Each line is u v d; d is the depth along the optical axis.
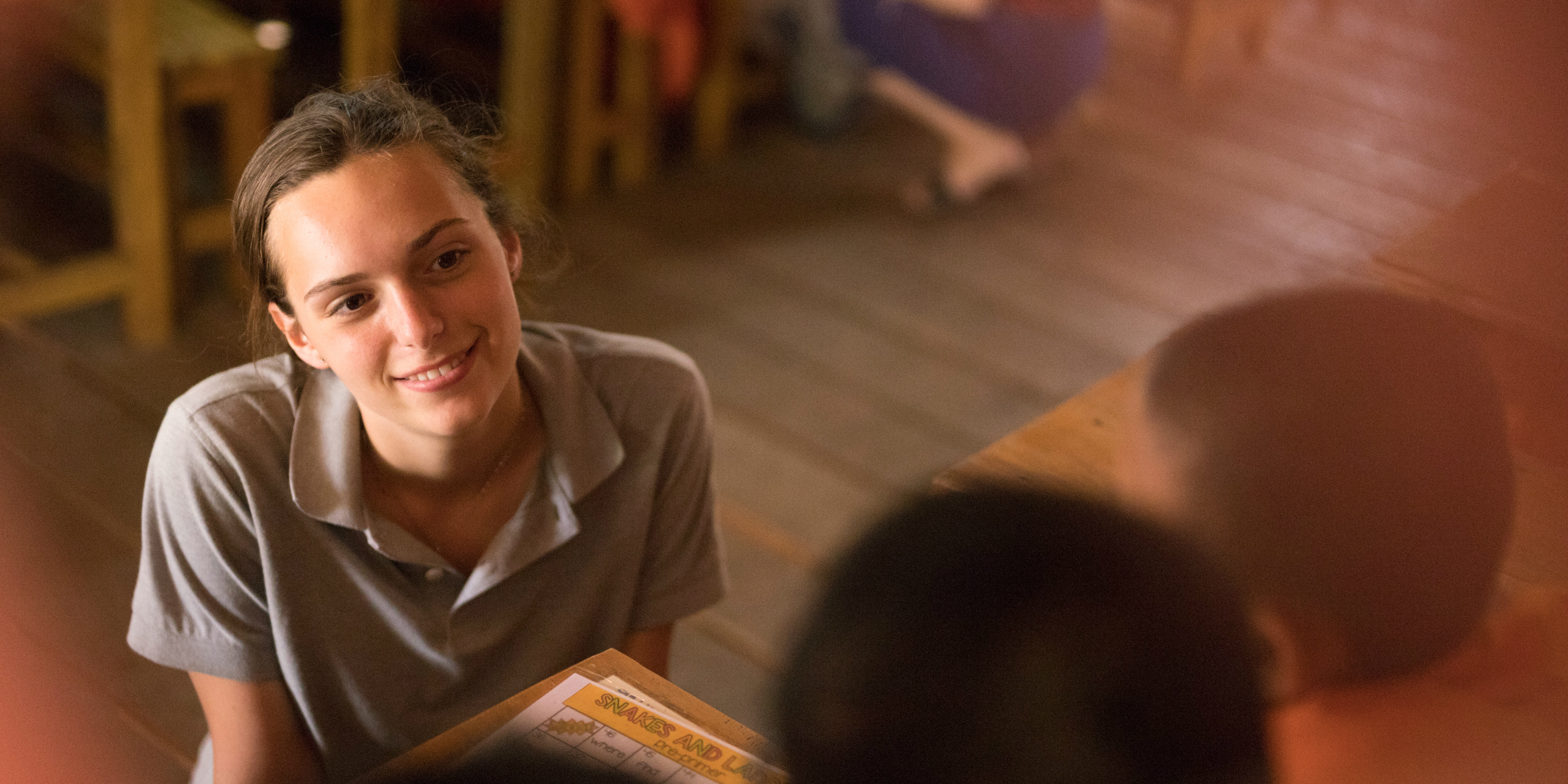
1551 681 0.82
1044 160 3.84
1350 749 0.63
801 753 0.40
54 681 1.88
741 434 2.63
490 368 1.04
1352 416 0.60
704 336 2.93
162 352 2.64
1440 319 0.66
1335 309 0.66
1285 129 4.24
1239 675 0.39
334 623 1.14
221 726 1.19
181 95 2.57
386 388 1.03
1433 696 0.69
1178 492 0.61
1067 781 0.38
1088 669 0.38
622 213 3.39
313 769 1.23
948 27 3.39
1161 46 4.70
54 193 3.03
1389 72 4.69
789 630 0.41
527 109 3.20
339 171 0.98
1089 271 3.37
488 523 1.16
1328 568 0.58
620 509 1.21
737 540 2.35
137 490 2.29
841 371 2.87
